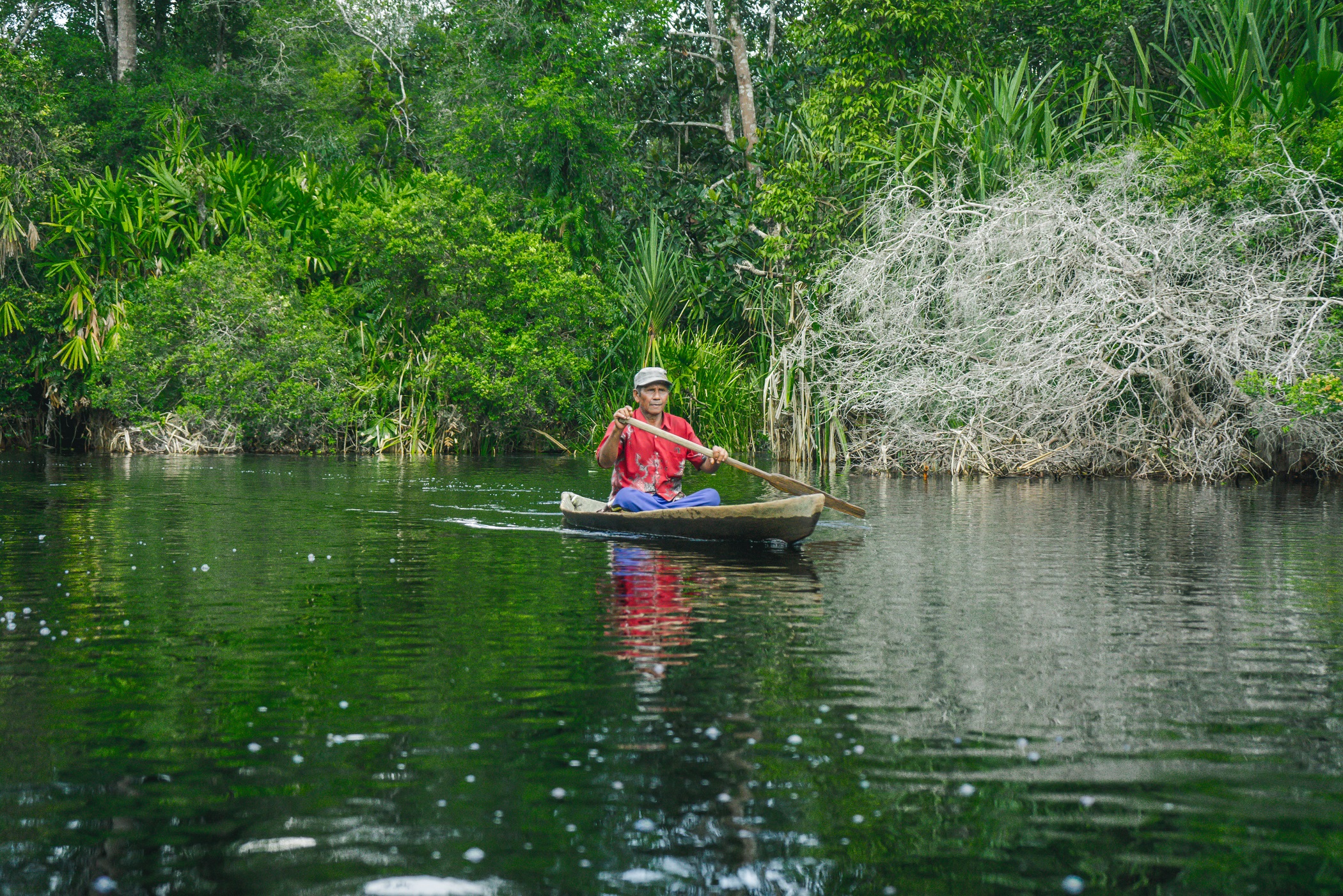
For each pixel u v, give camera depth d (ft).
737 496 33.78
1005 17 61.41
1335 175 37.47
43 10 96.68
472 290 61.82
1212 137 38.45
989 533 22.90
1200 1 48.55
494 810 6.98
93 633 12.31
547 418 63.16
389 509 27.63
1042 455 42.55
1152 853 6.39
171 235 64.28
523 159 69.92
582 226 67.00
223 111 90.79
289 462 51.16
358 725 8.78
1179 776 7.64
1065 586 15.88
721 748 8.21
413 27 86.79
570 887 5.93
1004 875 6.10
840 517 26.45
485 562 18.19
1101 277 38.63
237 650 11.44
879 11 53.06
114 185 64.39
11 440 71.46
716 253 61.52
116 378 60.18
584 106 67.92
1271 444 40.04
